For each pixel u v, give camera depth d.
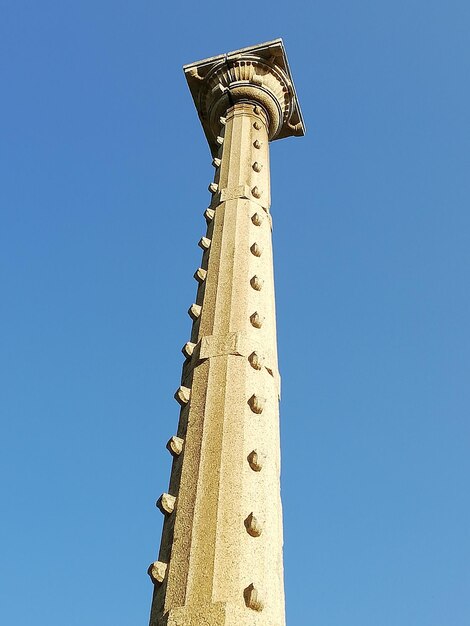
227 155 19.22
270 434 12.46
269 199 18.33
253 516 10.78
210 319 14.33
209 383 12.96
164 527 11.24
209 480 11.30
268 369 13.56
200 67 22.06
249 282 15.14
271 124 21.27
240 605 9.70
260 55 21.69
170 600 9.92
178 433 12.66
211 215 17.33
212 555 10.23
